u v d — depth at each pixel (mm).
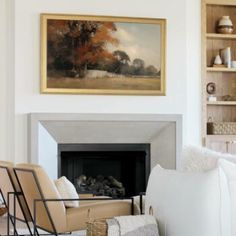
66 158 7379
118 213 5262
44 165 7090
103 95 7207
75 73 7152
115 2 7230
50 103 7102
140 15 7281
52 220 5102
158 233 4793
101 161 7539
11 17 7113
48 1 7094
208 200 4465
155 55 7309
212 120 8000
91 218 5191
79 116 7109
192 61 7598
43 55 7070
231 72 8070
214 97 7820
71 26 7137
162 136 7352
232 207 4508
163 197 4852
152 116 7246
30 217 5391
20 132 7039
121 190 7566
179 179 4695
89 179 7523
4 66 7148
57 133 7133
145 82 7281
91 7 7184
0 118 7137
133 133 7293
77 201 5348
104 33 7207
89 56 7180
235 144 7746
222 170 4539
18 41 7035
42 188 5066
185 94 7367
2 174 5547
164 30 7312
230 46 8086
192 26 7613
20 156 7039
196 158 5043
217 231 4469
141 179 7438
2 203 7117
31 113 6996
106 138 7277
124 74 7246
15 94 7035
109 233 4691
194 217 4508
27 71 7055
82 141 7238
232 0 7844
